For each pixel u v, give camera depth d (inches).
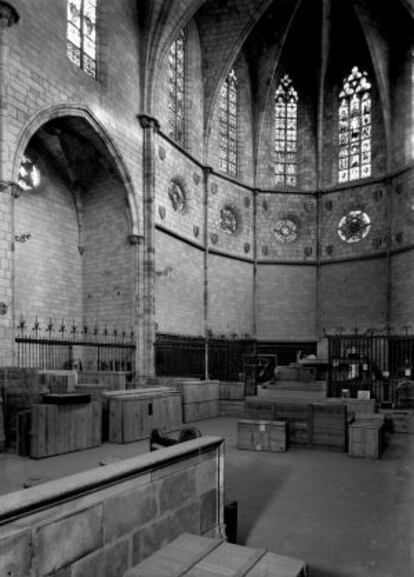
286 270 1283.2
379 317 1176.8
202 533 215.3
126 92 854.5
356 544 236.1
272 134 1328.7
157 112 934.4
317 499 307.1
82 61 772.6
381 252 1185.4
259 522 265.6
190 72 1096.2
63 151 832.9
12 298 583.2
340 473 375.2
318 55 1280.8
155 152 914.7
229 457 431.2
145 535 180.7
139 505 178.2
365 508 289.7
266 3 1069.1
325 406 465.4
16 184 603.5
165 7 880.9
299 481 350.9
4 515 130.3
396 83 1190.9
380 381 682.2
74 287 888.9
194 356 937.5
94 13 807.1
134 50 884.6
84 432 443.8
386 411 592.7
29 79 637.3
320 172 1311.5
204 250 1115.9
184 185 1040.2
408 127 1149.7
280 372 850.1
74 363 842.8
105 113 791.7
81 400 439.5
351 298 1226.0
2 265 574.6
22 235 767.1
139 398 501.0
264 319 1256.8
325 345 1028.5
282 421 476.7
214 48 1138.0
